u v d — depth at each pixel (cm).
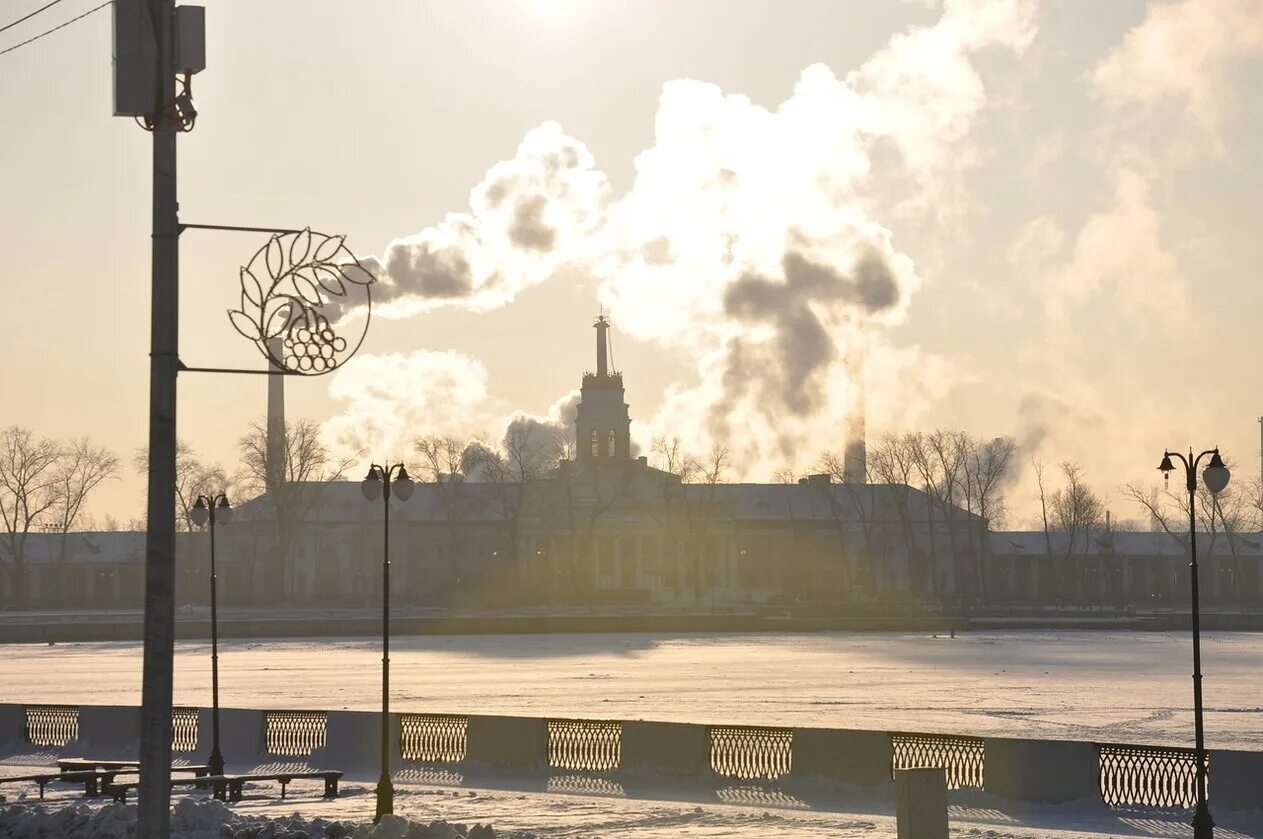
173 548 2222
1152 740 5609
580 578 19688
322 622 13712
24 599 18538
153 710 2197
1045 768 3766
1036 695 7594
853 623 15000
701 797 4009
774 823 3544
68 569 19638
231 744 5047
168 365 2234
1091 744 3756
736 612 16650
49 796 4178
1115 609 17475
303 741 4956
